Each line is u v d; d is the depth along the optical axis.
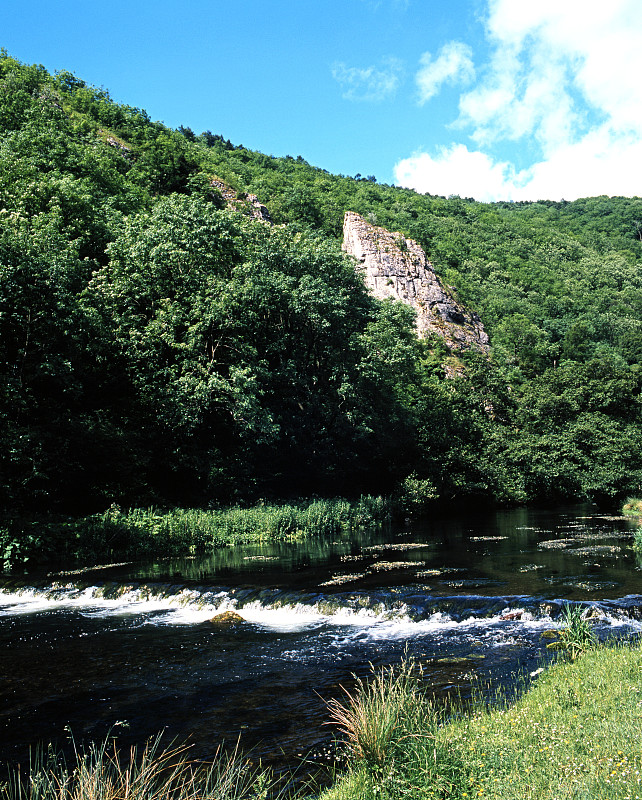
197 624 13.24
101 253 35.62
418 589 15.09
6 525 20.98
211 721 7.90
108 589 16.62
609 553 20.22
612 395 48.91
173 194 36.88
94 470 26.66
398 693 6.97
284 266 36.38
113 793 5.27
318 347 37.00
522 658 9.86
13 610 14.96
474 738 5.95
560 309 109.69
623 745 5.07
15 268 23.55
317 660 10.37
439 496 38.62
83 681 9.62
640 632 11.07
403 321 39.69
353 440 35.88
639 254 156.00
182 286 31.22
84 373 28.58
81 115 74.50
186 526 24.44
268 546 24.61
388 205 136.62
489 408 53.41
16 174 36.19
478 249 130.50
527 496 43.66
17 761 6.94
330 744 7.02
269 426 29.92
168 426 28.89
